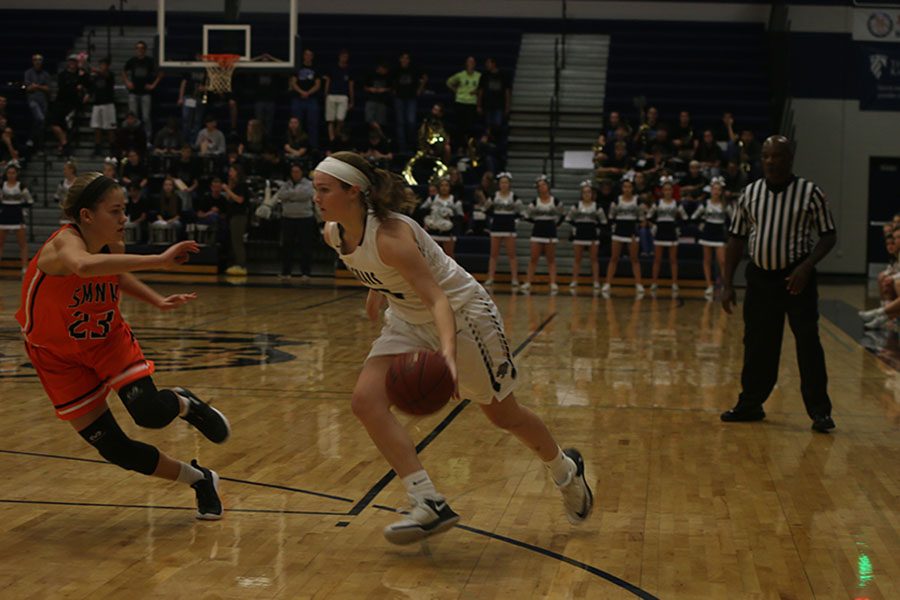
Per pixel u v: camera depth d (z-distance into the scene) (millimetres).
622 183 16281
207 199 17047
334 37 21375
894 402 6621
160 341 8961
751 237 5773
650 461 4898
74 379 3516
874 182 20062
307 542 3541
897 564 3410
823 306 13555
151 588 3068
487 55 20781
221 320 10719
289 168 17344
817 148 20109
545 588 3131
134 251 16609
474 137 18672
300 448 5004
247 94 18469
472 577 3225
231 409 6000
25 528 3656
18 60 20594
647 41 21203
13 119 19469
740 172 17203
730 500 4207
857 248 20078
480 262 17500
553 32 21641
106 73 18406
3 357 7836
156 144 17609
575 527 3787
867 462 4934
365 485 4312
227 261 17312
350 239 3293
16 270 16688
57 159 18516
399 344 3375
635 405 6375
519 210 15945
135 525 3709
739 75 20203
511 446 5102
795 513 4023
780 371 7863
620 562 3393
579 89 20109
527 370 7734
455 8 21859
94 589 3053
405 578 3203
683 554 3488
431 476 4496
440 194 16031
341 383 6934
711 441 5371
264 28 17469
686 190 16797
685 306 13359
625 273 17188
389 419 3303
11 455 4758
